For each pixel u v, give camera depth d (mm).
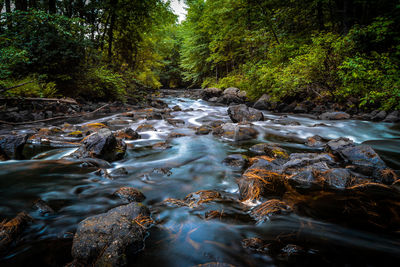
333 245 1516
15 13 7711
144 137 5242
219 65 24609
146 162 3469
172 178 2803
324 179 2510
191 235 1636
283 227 1729
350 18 10344
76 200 2152
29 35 8312
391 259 1385
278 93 10414
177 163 3418
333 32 10539
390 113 7184
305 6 11789
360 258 1395
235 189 2496
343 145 3572
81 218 1851
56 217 1851
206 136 5328
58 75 8727
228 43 19844
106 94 11578
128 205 1823
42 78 8297
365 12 10328
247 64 13906
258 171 2701
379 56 7137
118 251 1342
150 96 18625
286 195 2242
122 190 2248
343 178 2465
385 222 1795
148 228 1711
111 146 3600
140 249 1474
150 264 1359
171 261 1381
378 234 1640
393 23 7887
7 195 2199
